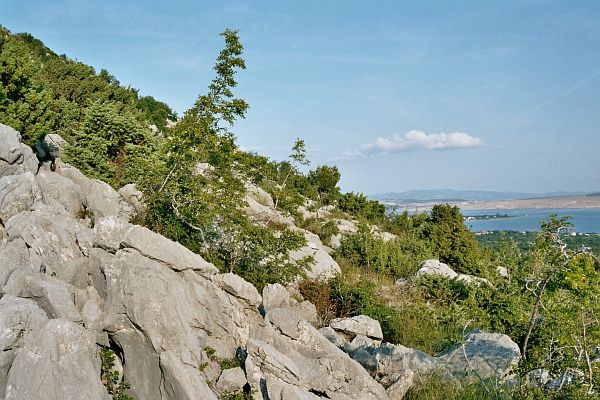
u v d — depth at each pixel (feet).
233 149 58.85
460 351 42.19
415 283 77.41
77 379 25.59
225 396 29.60
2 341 25.02
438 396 35.47
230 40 54.03
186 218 52.29
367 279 73.92
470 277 85.81
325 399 29.12
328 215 126.41
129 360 29.66
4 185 40.09
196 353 30.55
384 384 37.17
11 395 24.40
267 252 57.41
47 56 148.36
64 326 26.40
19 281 30.83
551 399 35.06
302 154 97.14
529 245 47.98
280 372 29.48
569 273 32.94
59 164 61.36
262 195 98.17
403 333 53.93
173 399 27.20
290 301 54.95
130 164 64.18
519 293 55.57
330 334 47.39
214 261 52.16
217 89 54.80
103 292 33.37
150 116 128.26
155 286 30.45
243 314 35.60
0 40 66.03
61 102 81.15
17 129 58.75
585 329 34.09
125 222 35.83
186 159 52.90
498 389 36.60
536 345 42.42
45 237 35.32
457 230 118.32
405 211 160.25
